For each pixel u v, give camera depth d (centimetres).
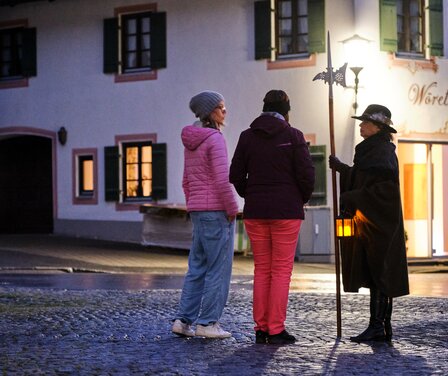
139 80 2995
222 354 862
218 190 969
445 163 2828
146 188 3009
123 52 3038
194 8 2903
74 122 3114
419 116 2761
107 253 2633
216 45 2872
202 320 980
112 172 3042
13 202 3300
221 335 977
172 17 2942
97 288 1720
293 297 1433
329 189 2698
